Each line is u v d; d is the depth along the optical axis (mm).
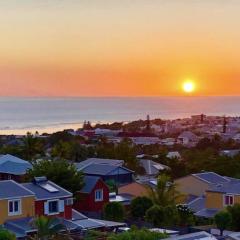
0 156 95312
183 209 62531
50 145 167750
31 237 49312
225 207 62750
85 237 50219
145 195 70125
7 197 53312
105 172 87875
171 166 109000
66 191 58469
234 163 104625
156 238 39625
